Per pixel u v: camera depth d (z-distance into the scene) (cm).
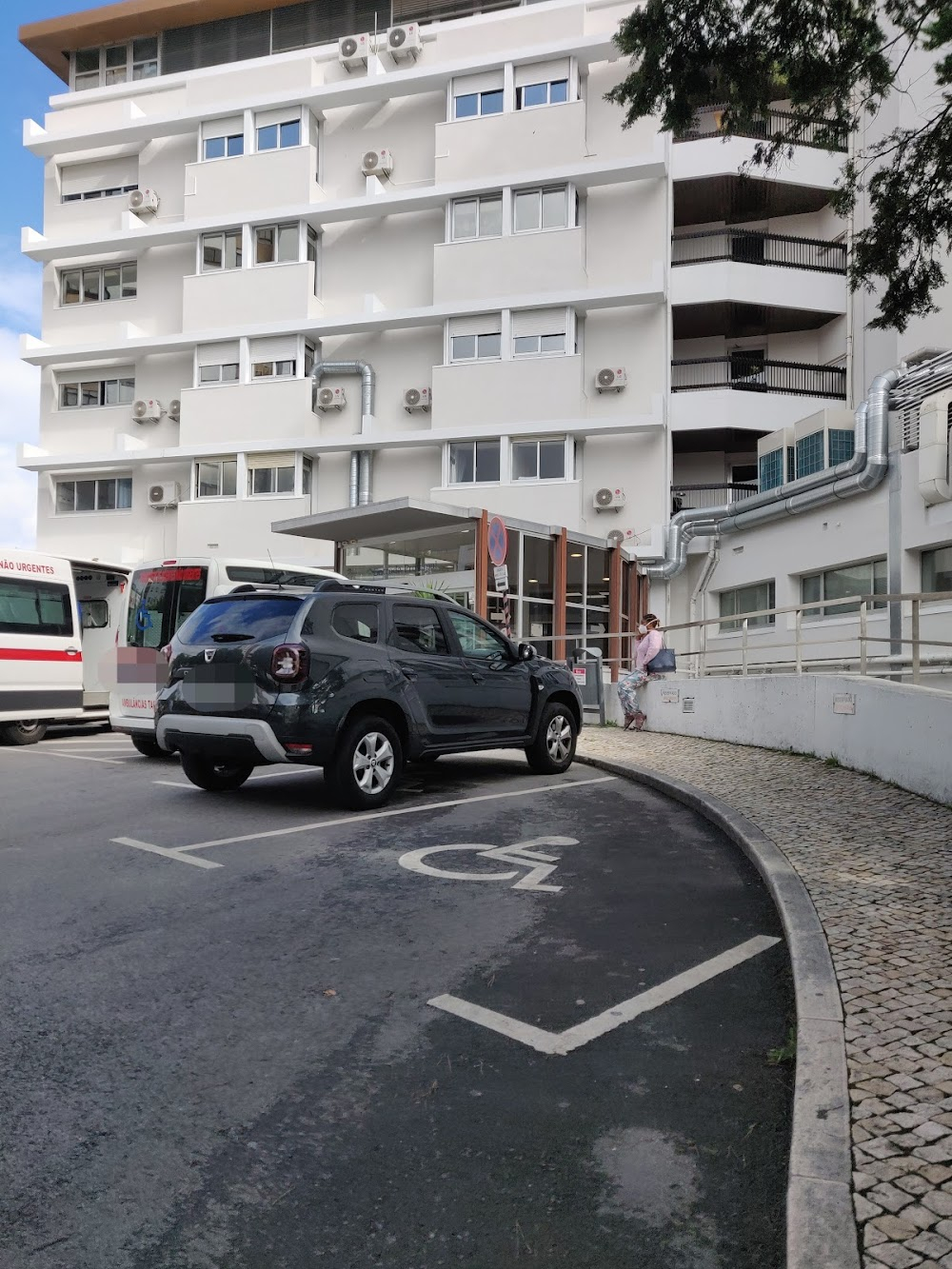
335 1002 389
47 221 3073
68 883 558
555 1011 382
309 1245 238
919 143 891
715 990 405
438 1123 295
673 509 2717
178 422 2883
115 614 1548
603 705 1553
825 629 1955
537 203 2573
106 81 3119
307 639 747
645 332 2544
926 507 1631
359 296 2789
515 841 682
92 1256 233
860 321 2509
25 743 1366
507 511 2467
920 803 759
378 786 793
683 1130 291
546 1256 233
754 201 2705
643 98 890
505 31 2645
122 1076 324
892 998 369
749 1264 229
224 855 629
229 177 2806
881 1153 261
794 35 825
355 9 2891
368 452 2689
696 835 707
